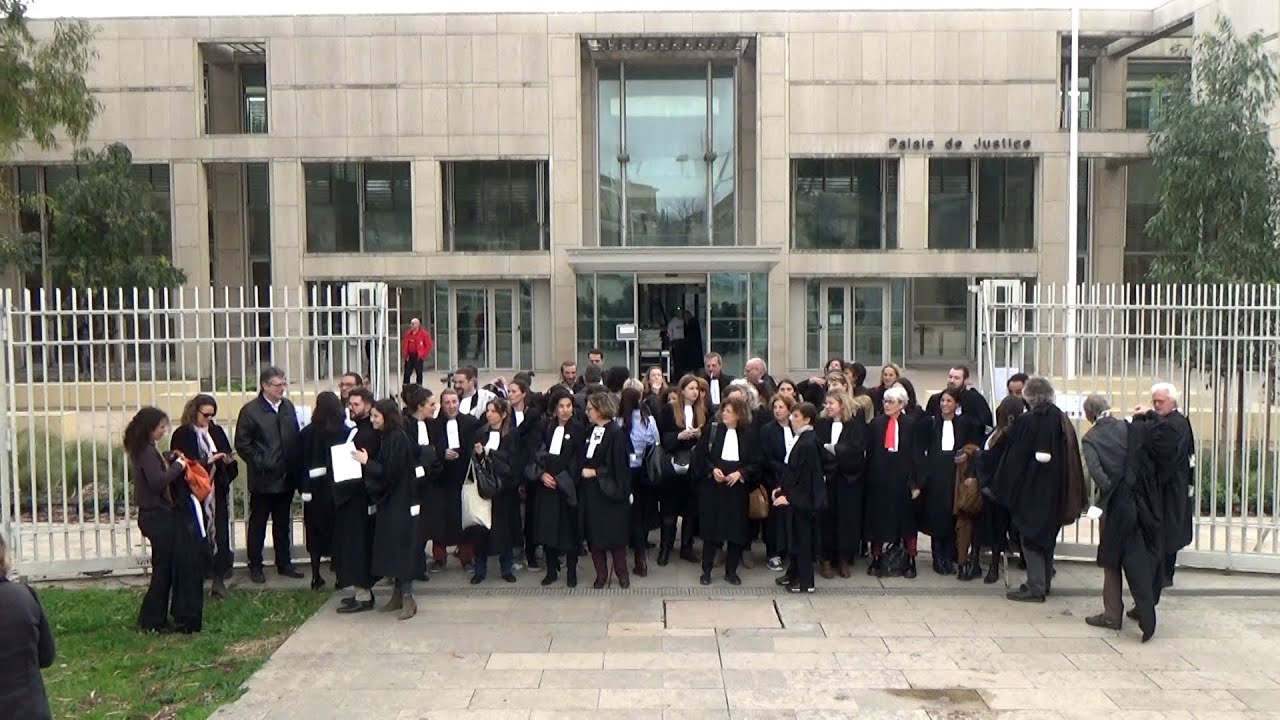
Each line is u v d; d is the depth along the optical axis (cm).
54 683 618
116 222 2244
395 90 2627
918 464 848
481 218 2738
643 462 870
